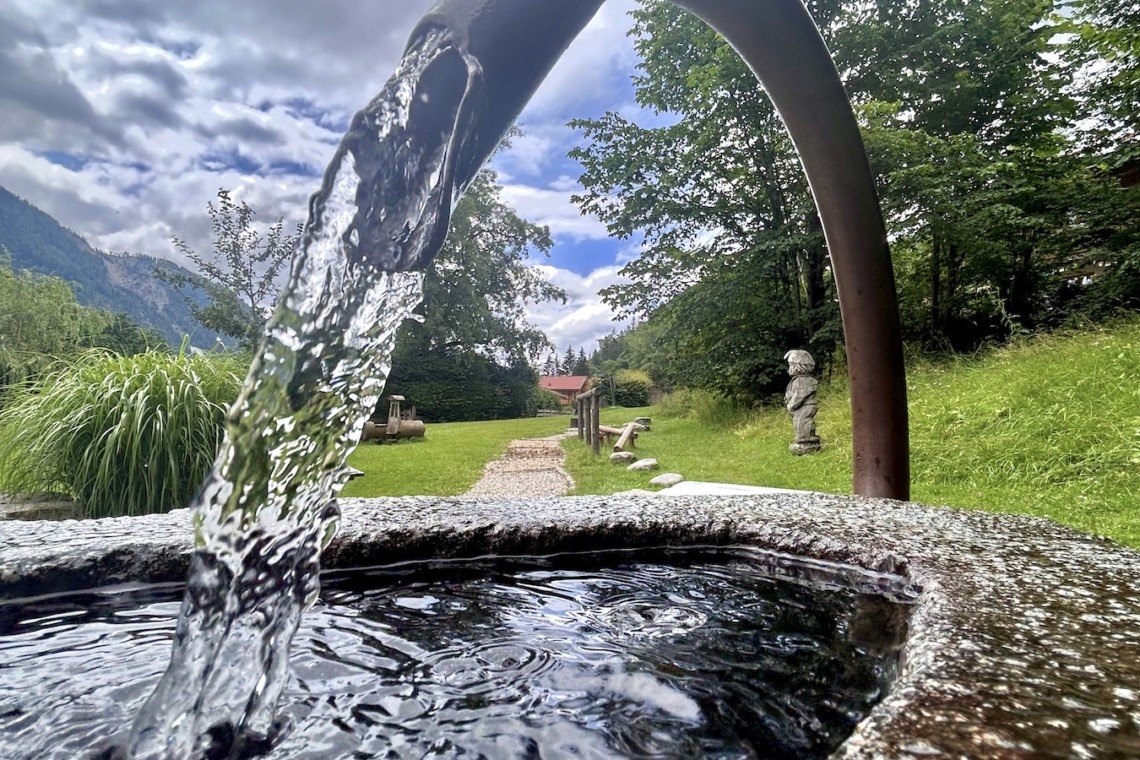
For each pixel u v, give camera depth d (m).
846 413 7.46
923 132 8.14
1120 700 0.62
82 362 4.04
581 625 1.25
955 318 9.82
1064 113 8.88
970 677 0.68
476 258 24.08
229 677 0.94
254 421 0.98
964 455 4.91
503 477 7.50
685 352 11.05
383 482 7.13
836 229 2.10
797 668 1.04
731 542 1.69
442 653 1.13
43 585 1.35
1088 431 4.48
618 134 10.36
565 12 1.09
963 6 8.86
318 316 1.03
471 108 1.05
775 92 1.92
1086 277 9.26
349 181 1.04
